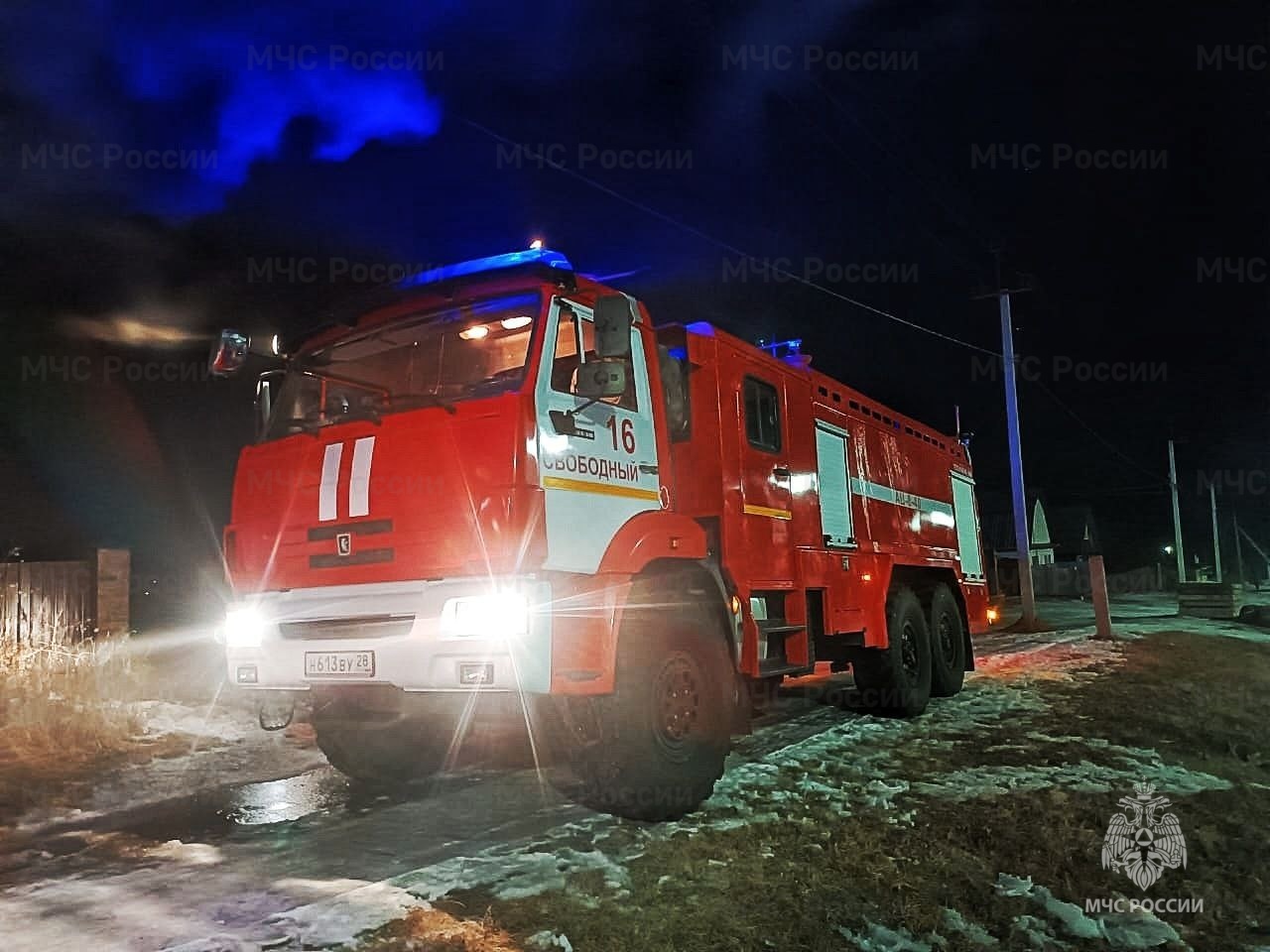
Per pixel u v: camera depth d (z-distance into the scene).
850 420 8.78
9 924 3.76
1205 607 24.98
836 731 7.89
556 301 5.10
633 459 5.50
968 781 6.12
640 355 5.75
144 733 7.62
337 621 5.12
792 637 7.15
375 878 4.30
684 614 5.66
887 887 4.28
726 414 6.52
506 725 5.88
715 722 5.58
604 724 5.05
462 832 5.06
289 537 5.40
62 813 5.55
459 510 4.71
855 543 8.41
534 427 4.73
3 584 9.73
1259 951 3.89
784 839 4.89
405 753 6.41
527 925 3.71
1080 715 8.62
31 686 8.18
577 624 4.79
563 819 5.28
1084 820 5.30
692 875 4.33
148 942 3.56
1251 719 8.75
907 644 9.01
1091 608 30.98
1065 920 4.06
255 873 4.41
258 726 8.08
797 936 3.74
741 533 6.46
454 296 5.35
